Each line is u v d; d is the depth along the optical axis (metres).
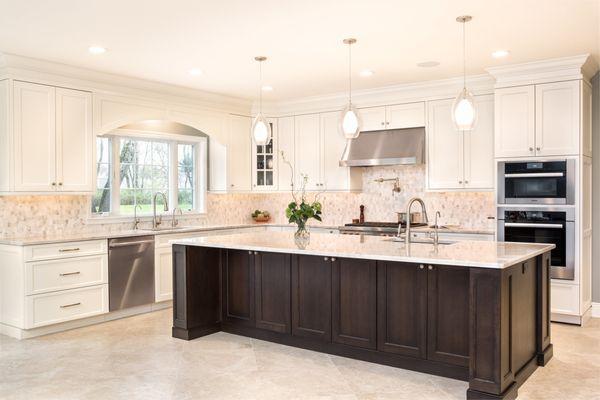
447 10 3.73
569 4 3.62
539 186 5.23
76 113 5.33
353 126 4.17
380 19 3.92
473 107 3.72
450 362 3.65
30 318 4.72
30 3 3.54
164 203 6.62
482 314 3.24
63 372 3.87
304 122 7.15
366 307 4.03
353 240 4.62
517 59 5.09
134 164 6.43
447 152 6.08
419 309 3.77
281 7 3.66
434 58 5.04
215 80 5.93
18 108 4.88
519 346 3.58
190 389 3.53
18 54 4.78
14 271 4.78
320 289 4.27
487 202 6.21
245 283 4.78
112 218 6.04
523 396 3.40
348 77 5.83
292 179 7.27
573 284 5.09
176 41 4.43
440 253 3.62
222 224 7.38
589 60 5.00
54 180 5.16
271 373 3.82
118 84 5.68
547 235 5.20
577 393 3.45
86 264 5.14
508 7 3.68
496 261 3.20
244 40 4.42
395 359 3.90
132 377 3.77
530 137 5.27
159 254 5.82
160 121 6.54
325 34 4.27
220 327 4.97
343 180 6.85
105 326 5.19
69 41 4.40
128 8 3.65
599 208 5.44
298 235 4.66
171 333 4.92
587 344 4.50
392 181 6.90
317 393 3.45
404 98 6.36
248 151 7.30
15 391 3.51
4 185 4.88
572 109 5.05
